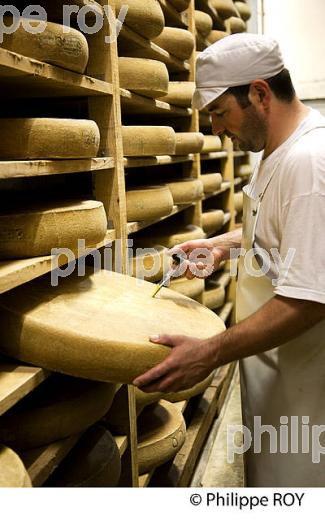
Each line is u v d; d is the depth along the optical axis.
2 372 1.12
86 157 1.32
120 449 1.57
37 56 1.15
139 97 1.88
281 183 1.35
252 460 1.71
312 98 4.36
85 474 1.38
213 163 3.73
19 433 1.19
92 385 1.32
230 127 1.45
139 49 1.97
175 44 2.31
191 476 2.41
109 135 1.58
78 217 1.24
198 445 2.49
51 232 1.17
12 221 1.13
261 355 1.61
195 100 1.46
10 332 1.16
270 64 1.37
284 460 1.62
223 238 1.86
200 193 2.47
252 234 1.54
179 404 2.24
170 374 1.17
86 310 1.25
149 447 1.84
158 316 1.32
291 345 1.53
